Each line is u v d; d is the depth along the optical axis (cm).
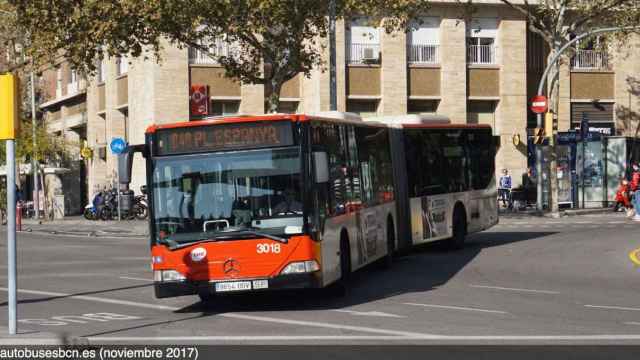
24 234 3869
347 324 1306
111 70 5072
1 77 1150
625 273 2003
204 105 3488
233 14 3191
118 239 3412
